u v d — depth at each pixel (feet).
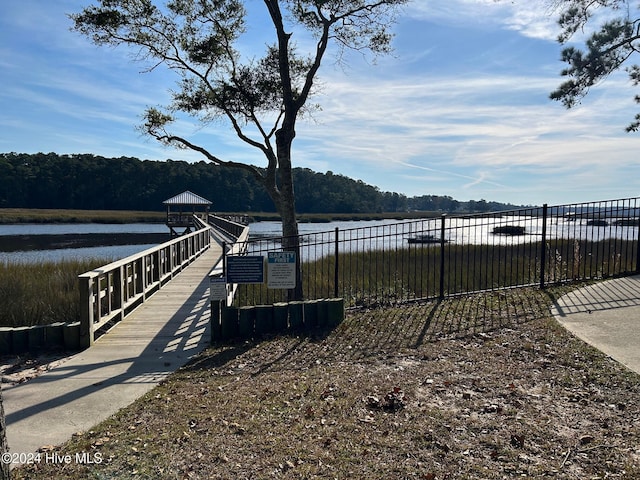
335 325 24.31
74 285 38.24
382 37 34.71
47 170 323.57
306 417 13.55
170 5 34.37
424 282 36.81
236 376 17.83
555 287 28.81
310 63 37.06
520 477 10.10
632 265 33.81
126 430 13.03
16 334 21.12
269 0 29.96
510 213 29.84
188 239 56.44
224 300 22.82
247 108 36.06
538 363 17.30
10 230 188.65
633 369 15.96
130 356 20.53
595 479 9.84
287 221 31.30
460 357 18.61
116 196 325.01
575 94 37.09
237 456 11.38
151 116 36.96
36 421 13.85
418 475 10.31
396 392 15.07
